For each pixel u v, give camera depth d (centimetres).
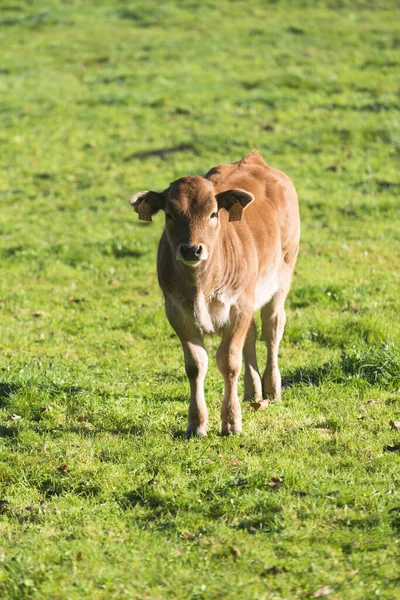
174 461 1275
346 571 921
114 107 4591
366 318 2033
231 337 1393
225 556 973
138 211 1369
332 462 1242
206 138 4078
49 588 910
